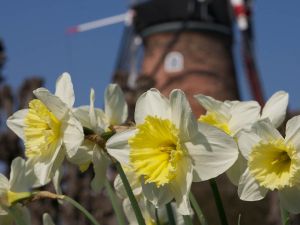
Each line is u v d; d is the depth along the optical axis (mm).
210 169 728
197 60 7824
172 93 731
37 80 4477
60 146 769
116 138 758
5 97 4469
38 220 3982
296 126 739
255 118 780
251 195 738
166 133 732
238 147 750
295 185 733
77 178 4594
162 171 725
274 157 740
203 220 770
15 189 808
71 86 786
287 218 745
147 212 851
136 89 5391
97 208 4531
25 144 774
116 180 807
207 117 789
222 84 7848
